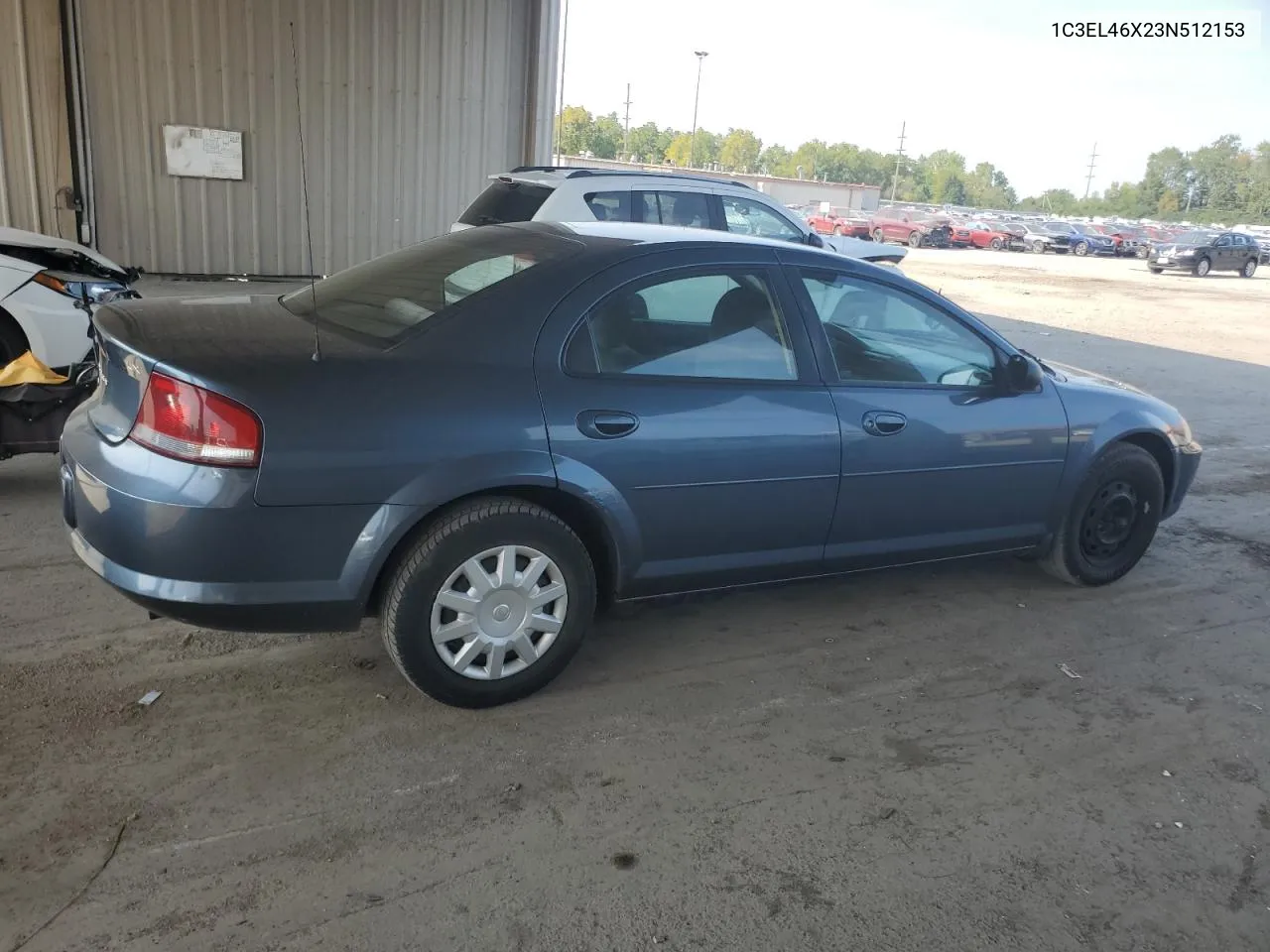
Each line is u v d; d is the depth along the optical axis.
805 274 3.89
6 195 12.23
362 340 3.23
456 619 3.25
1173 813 3.12
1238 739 3.61
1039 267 35.84
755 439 3.63
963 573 5.05
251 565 2.92
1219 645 4.41
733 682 3.77
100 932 2.34
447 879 2.61
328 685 3.52
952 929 2.55
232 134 13.04
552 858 2.72
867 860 2.80
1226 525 6.20
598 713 3.47
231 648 3.74
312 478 2.92
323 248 13.94
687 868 2.72
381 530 3.02
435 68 13.79
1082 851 2.91
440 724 3.32
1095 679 4.00
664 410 3.46
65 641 3.69
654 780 3.11
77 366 5.06
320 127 13.45
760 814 2.97
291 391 2.92
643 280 3.51
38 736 3.08
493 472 3.14
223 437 2.85
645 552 3.56
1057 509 4.60
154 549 2.88
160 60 12.49
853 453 3.88
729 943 2.45
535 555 3.32
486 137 14.40
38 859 2.56
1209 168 110.69
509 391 3.20
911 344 4.14
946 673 3.96
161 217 13.02
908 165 131.38
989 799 3.13
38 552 4.51
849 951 2.46
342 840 2.72
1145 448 4.97
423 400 3.07
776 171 129.62
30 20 11.78
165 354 2.91
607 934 2.46
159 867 2.57
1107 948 2.53
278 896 2.50
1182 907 2.70
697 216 8.94
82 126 12.30
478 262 3.64
